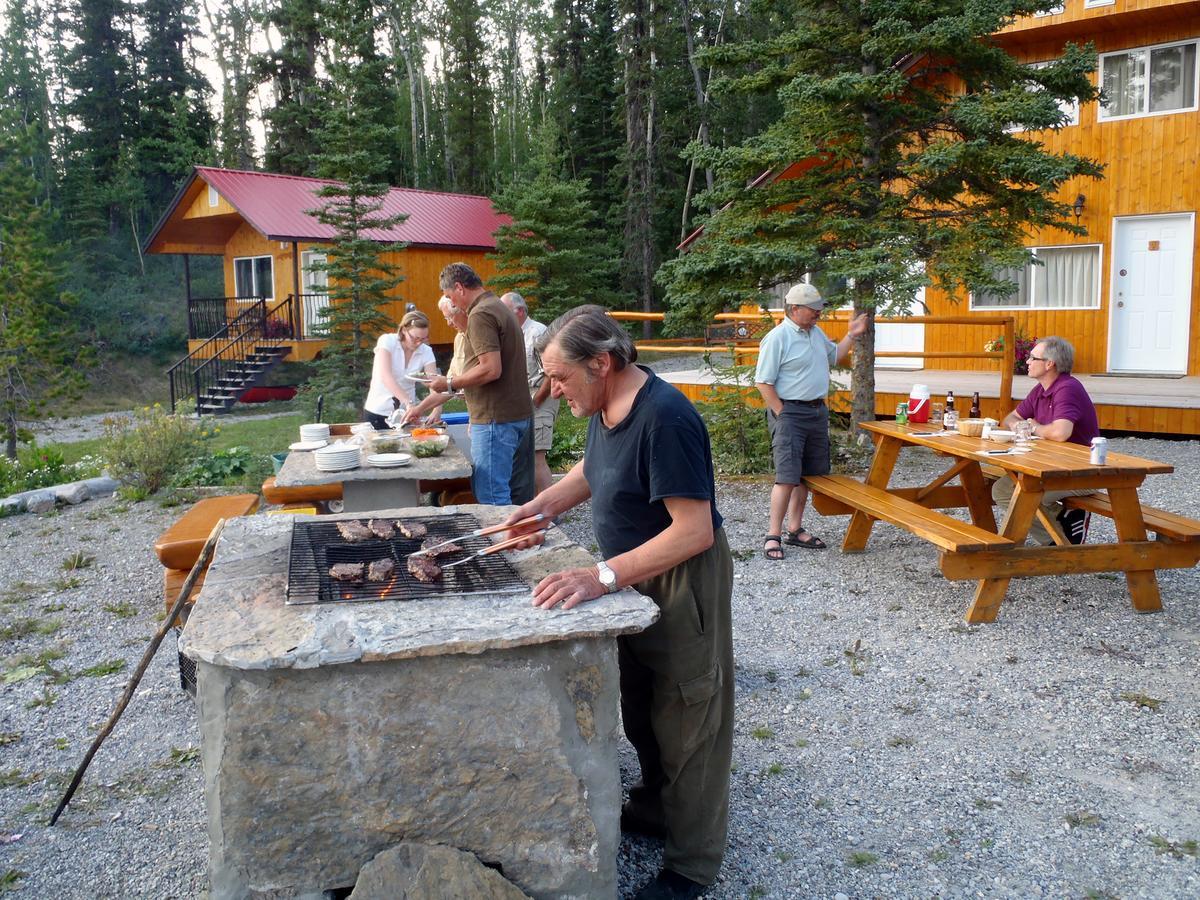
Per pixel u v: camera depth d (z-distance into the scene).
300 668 2.06
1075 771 3.24
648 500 2.43
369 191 17.30
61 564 6.31
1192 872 2.68
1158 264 12.48
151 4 41.97
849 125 8.32
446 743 2.17
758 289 8.35
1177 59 12.05
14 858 2.86
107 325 27.81
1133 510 4.65
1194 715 3.60
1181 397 9.99
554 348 2.35
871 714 3.71
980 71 8.32
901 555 5.91
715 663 2.45
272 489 5.07
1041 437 5.37
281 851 2.14
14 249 15.64
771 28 31.05
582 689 2.24
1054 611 4.77
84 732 3.71
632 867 2.76
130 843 2.94
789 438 5.83
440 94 44.53
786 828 2.95
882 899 2.60
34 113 42.66
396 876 2.12
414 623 2.20
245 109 41.97
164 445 8.95
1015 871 2.71
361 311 17.38
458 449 5.37
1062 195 12.88
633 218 30.77
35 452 10.60
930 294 14.21
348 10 28.98
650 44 30.25
